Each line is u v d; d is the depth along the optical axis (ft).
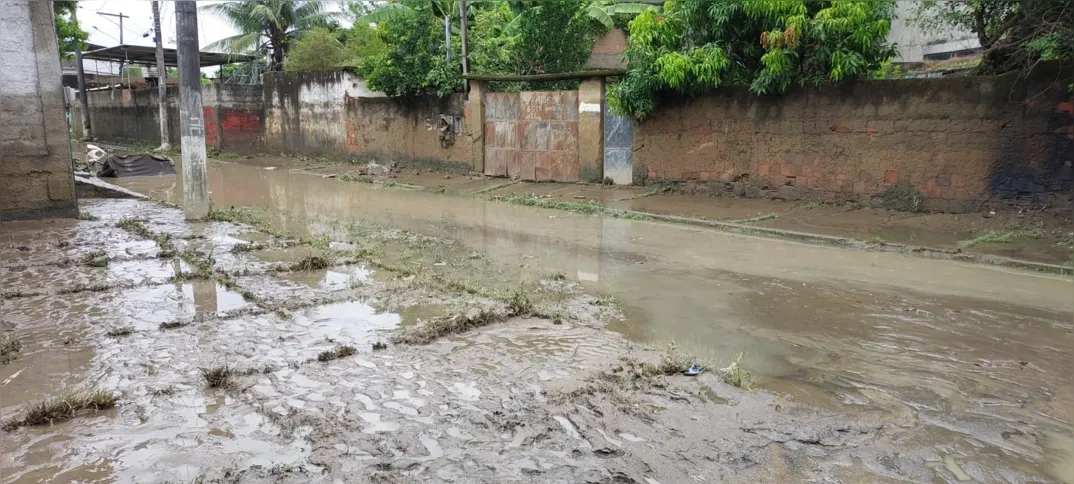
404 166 66.64
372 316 20.16
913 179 35.50
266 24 99.25
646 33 43.11
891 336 18.61
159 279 24.67
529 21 61.26
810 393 14.79
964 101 33.30
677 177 45.60
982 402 14.32
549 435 12.61
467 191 52.26
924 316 20.38
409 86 62.54
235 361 16.38
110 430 12.89
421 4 62.75
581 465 11.58
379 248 31.04
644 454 11.96
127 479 11.10
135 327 19.07
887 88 35.73
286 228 36.63
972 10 34.76
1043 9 30.89
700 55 41.22
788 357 17.07
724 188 43.24
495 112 56.85
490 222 38.96
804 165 39.50
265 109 86.53
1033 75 31.17
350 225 37.45
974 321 19.86
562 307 21.48
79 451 12.06
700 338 18.56
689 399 14.28
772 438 12.61
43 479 11.13
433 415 13.44
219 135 88.79
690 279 25.17
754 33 40.98
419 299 21.88
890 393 14.79
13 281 24.22
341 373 15.64
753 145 41.57
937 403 14.28
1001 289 23.29
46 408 13.34
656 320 20.21
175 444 12.32
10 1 36.35
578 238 33.76
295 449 12.11
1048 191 31.37
